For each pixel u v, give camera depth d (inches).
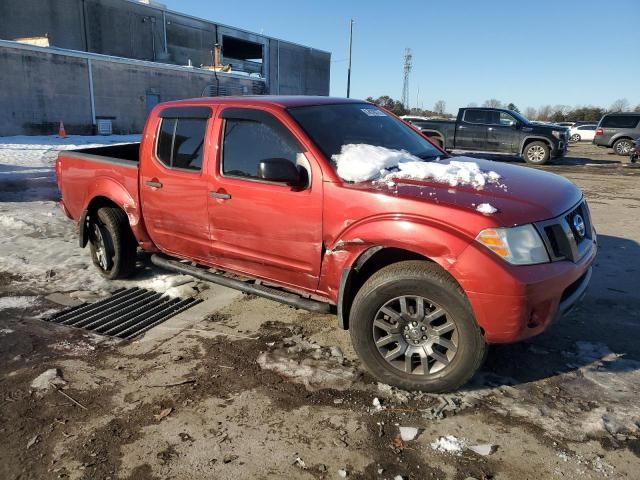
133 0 1627.7
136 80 1213.7
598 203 369.1
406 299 125.9
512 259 113.0
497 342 117.3
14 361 147.6
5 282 207.8
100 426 118.3
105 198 206.1
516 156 761.0
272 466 104.7
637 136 809.5
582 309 175.0
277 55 2226.9
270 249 150.2
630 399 123.4
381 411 121.4
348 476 101.6
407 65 3152.1
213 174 160.6
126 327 168.7
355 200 129.6
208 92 1419.8
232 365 142.9
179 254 183.2
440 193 123.6
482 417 118.3
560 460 104.0
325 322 169.2
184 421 119.3
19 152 713.0
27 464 106.9
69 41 1472.7
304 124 147.9
